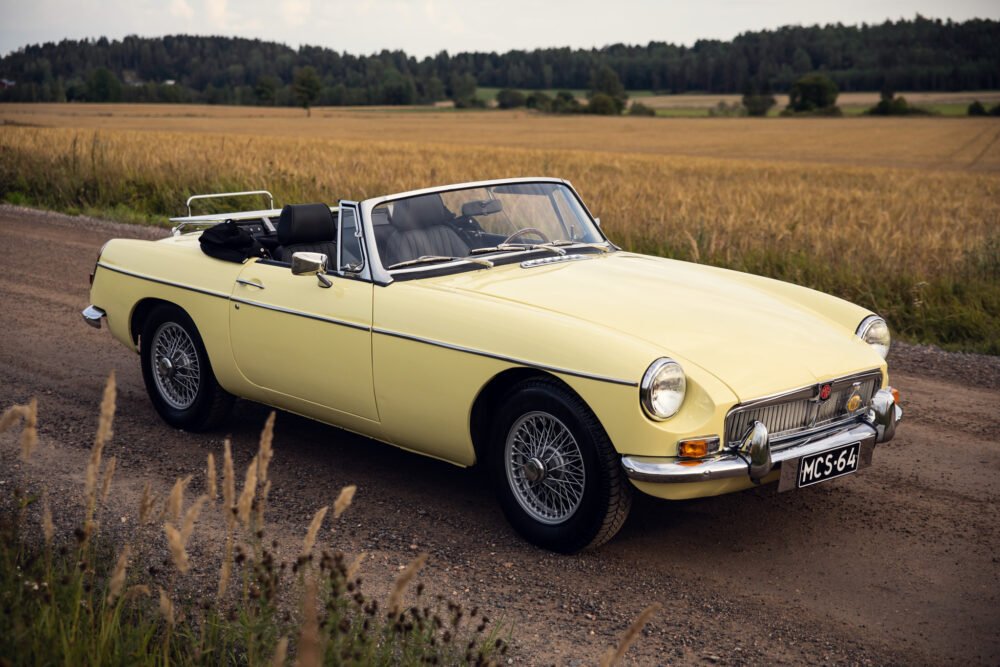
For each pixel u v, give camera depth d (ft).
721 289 15.37
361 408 15.15
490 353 13.14
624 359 12.08
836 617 11.73
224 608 11.13
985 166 168.55
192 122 293.64
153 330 18.43
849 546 13.73
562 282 14.76
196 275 17.46
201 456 16.89
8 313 27.96
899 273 32.17
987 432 18.95
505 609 11.72
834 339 14.25
